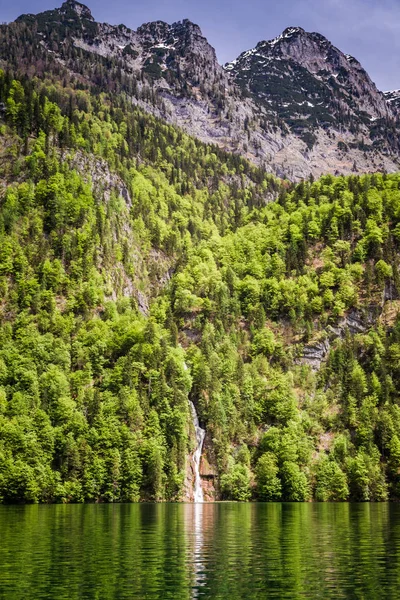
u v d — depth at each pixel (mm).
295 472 173125
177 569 54750
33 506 142000
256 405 197625
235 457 184875
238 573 53188
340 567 55781
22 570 53938
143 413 176250
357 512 121062
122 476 161500
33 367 188750
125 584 48969
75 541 71688
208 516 109250
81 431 166875
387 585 48906
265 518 105438
